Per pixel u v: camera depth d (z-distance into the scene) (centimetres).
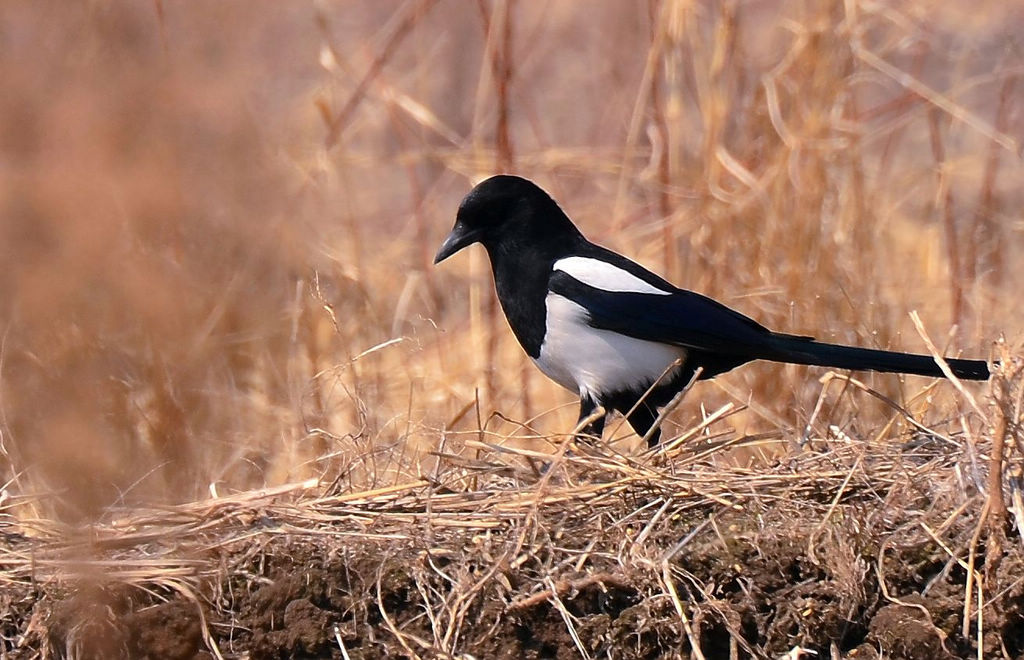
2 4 959
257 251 1211
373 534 894
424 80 1703
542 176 1716
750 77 1547
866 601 846
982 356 1295
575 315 1094
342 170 1489
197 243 1148
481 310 1523
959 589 845
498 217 1132
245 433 1189
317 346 1298
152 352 1090
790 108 1409
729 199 1371
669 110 1452
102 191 993
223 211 1155
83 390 970
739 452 1198
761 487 919
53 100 972
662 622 835
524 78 2100
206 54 1062
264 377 1245
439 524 900
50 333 986
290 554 878
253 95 1174
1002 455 840
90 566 854
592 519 899
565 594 846
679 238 1482
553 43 2169
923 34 1527
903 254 1512
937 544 855
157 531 905
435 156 1545
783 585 850
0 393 991
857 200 1365
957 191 1681
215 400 1147
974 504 868
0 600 870
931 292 1468
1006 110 1702
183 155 1057
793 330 1317
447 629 842
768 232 1353
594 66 2033
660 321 1080
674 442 989
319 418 1216
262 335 1237
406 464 1110
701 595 851
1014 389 899
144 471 992
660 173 1470
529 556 866
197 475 1104
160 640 856
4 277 985
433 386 1367
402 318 1405
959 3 1922
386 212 1806
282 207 1259
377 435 1098
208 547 886
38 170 973
